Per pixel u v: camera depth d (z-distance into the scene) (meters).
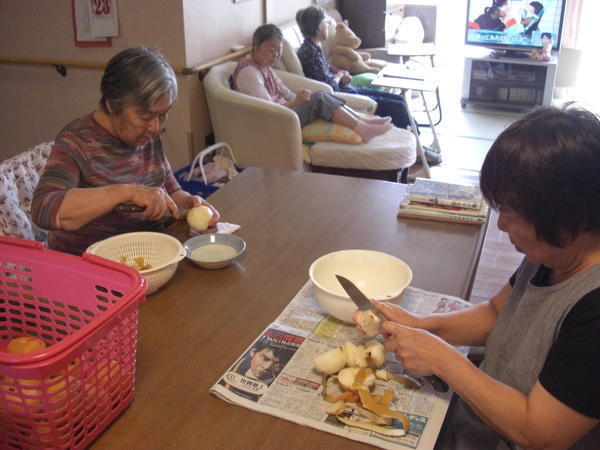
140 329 1.14
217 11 3.32
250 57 3.41
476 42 5.65
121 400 0.91
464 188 1.69
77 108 3.38
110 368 0.86
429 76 4.02
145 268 1.25
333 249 1.46
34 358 0.73
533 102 5.66
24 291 1.06
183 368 1.03
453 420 1.09
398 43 5.75
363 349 1.02
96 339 0.81
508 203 0.79
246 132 3.16
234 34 3.57
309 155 3.44
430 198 1.62
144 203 1.33
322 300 1.13
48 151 1.89
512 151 0.77
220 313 1.19
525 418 0.82
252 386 0.97
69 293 1.03
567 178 0.74
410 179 3.98
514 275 1.12
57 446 0.81
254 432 0.89
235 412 0.93
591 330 0.78
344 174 3.47
